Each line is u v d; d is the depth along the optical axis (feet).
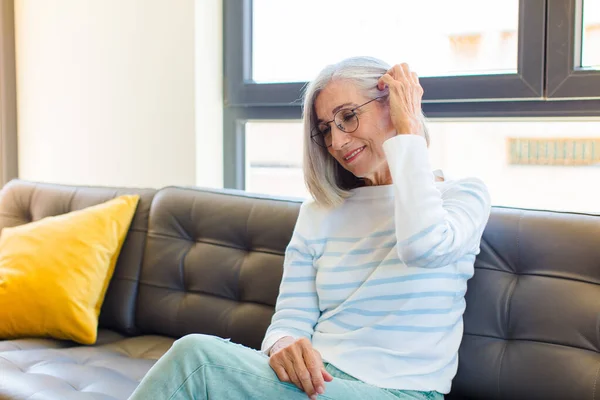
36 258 6.68
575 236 4.90
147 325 6.75
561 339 4.75
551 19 6.33
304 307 5.03
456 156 7.24
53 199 7.59
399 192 4.34
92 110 8.96
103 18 8.73
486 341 5.04
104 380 5.42
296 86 7.83
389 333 4.54
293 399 4.05
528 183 6.93
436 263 4.34
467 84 6.79
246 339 6.05
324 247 5.05
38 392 5.03
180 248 6.72
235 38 8.27
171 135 8.30
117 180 8.82
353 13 7.68
